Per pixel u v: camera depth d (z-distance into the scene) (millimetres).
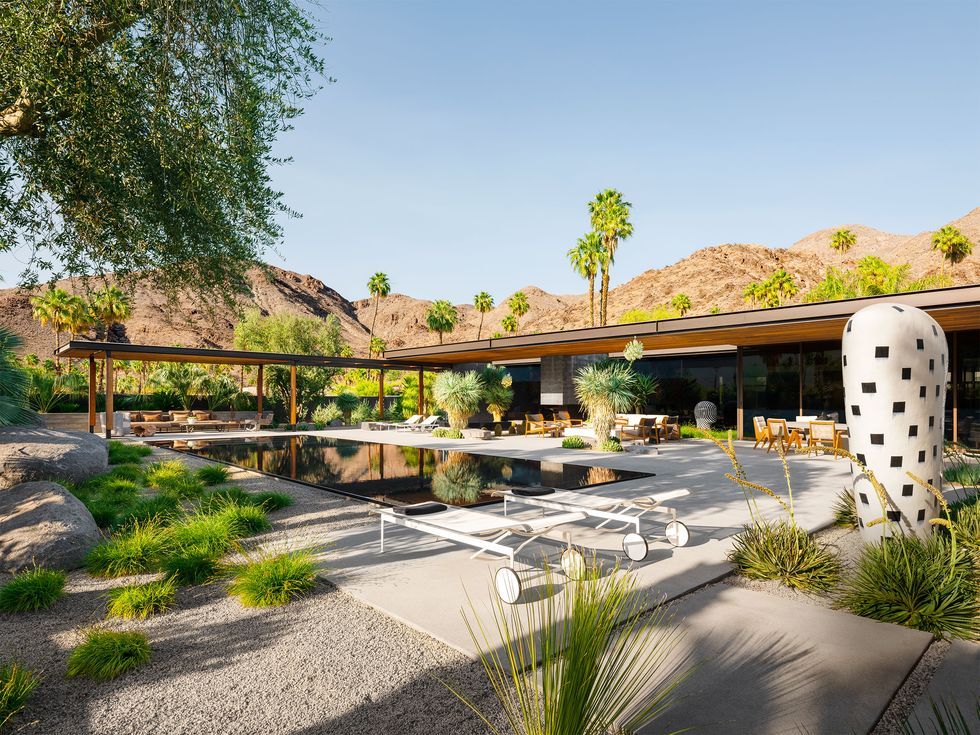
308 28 5188
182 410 24422
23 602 3857
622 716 2479
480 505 7078
